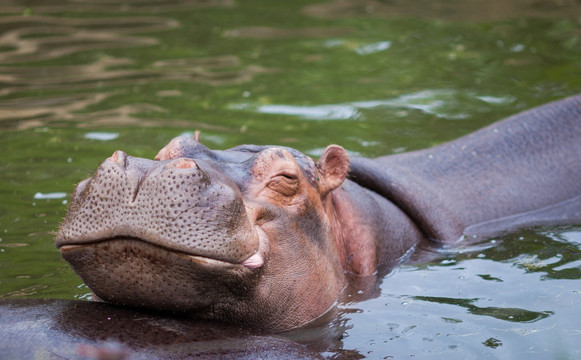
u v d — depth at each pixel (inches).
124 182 248.7
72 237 253.6
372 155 535.5
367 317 324.5
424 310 331.9
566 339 296.4
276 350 264.7
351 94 688.4
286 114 633.6
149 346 249.3
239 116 625.6
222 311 286.0
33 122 611.5
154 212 247.4
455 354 285.7
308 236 327.9
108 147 553.6
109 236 249.1
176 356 246.5
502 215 469.1
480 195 474.3
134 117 621.9
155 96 676.7
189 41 856.3
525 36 866.1
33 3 1010.7
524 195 482.3
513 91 684.7
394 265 397.4
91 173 297.7
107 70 748.0
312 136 577.3
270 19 960.3
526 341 295.6
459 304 338.3
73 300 283.0
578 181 499.2
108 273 259.9
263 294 295.4
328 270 339.6
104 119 616.7
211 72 749.3
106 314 267.0
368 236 388.5
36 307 270.8
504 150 505.4
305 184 331.3
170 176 251.0
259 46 840.9
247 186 305.6
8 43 834.8
